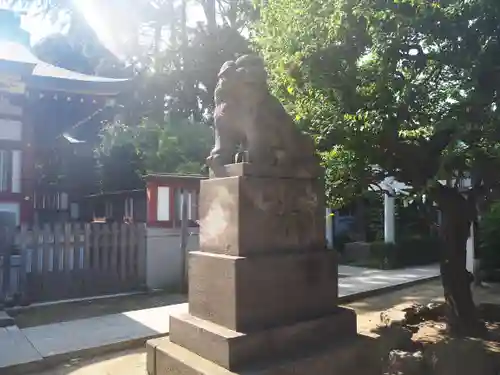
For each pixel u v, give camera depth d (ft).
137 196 39.11
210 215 13.11
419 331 19.77
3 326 20.68
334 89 15.21
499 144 13.97
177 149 52.24
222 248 12.53
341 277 37.65
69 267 28.22
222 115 13.47
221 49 54.80
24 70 33.17
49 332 19.20
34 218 37.04
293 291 12.61
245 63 13.20
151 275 31.40
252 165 12.42
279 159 13.08
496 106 13.61
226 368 10.88
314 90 15.81
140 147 53.42
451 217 19.15
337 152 16.57
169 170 50.34
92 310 25.38
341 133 15.44
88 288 28.78
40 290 27.07
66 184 48.08
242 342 11.09
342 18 14.19
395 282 34.78
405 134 16.63
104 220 44.88
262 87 13.24
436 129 14.61
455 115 14.15
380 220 55.83
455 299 19.25
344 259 50.55
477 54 14.08
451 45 14.57
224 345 11.00
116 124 56.70
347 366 12.47
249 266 11.70
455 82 16.79
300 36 15.12
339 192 17.93
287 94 17.44
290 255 12.66
